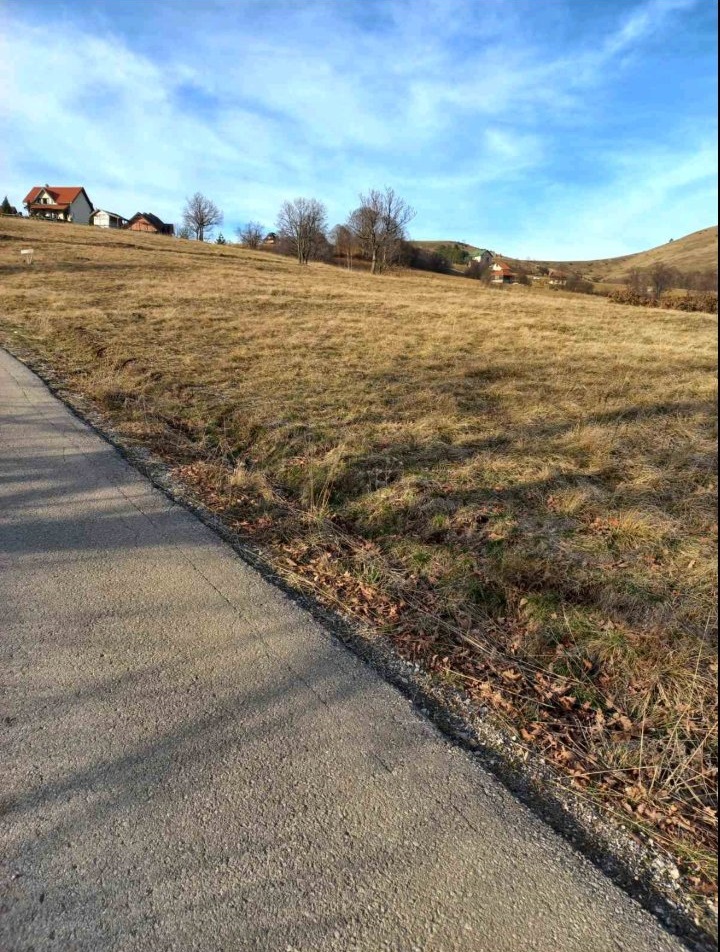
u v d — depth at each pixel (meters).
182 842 1.70
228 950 1.44
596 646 2.72
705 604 3.11
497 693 2.44
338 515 4.16
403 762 2.04
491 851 1.73
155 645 2.57
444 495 4.38
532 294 36.03
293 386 7.62
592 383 8.62
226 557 3.38
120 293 16.97
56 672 2.36
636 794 2.00
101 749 2.00
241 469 4.74
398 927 1.51
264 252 71.62
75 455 4.86
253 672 2.44
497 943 1.48
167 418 6.13
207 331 11.80
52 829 1.71
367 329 13.24
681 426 6.52
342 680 2.43
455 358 10.19
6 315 12.35
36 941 1.43
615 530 3.95
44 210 86.06
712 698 2.44
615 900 1.62
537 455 5.37
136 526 3.70
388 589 3.20
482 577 3.29
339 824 1.79
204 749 2.03
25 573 3.07
